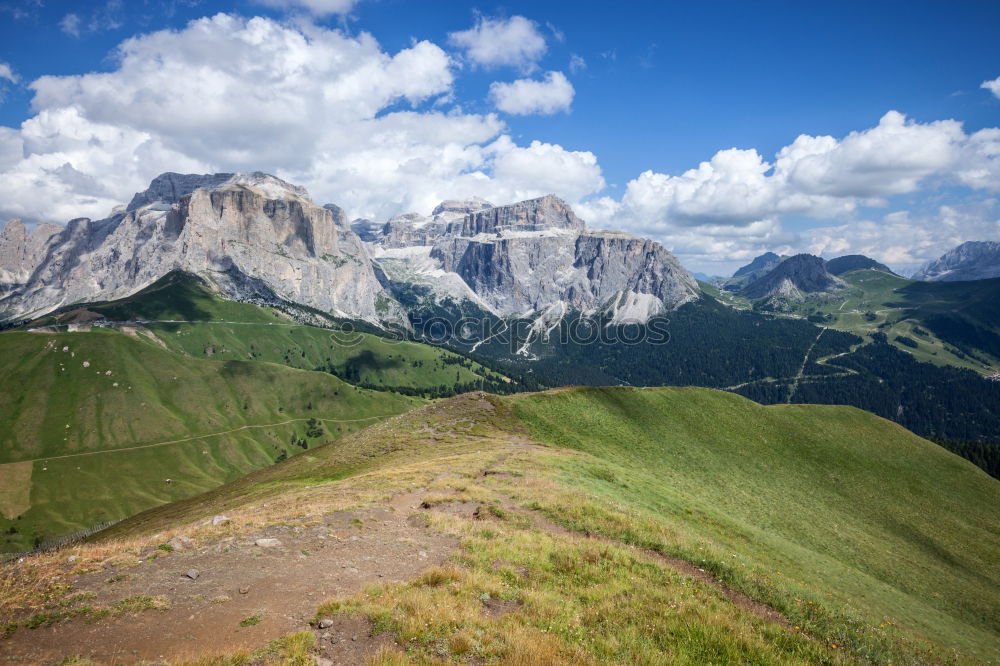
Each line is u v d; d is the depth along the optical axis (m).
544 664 13.97
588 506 33.72
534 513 32.88
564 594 19.53
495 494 37.00
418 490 38.69
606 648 15.39
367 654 13.93
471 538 24.88
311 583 18.41
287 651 13.46
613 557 23.95
